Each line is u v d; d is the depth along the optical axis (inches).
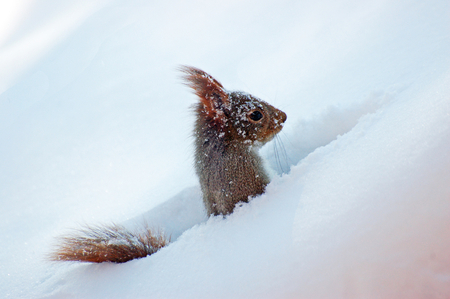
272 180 61.4
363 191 58.1
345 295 49.3
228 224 60.4
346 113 63.2
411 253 47.4
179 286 58.9
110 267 60.9
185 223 64.3
